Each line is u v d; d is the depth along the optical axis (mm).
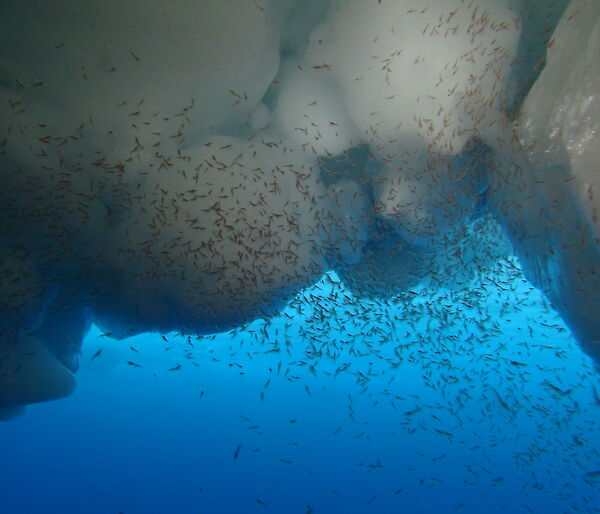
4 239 3023
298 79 3420
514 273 3412
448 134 2988
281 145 3389
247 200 3084
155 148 3074
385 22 2973
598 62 2611
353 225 3492
